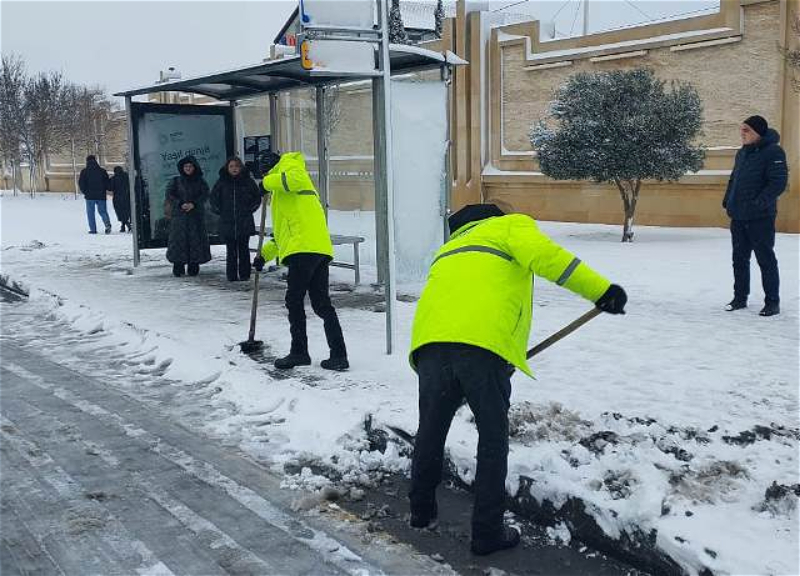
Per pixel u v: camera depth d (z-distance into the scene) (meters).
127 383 6.36
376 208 9.66
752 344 6.62
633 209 14.30
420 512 3.80
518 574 3.39
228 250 10.98
